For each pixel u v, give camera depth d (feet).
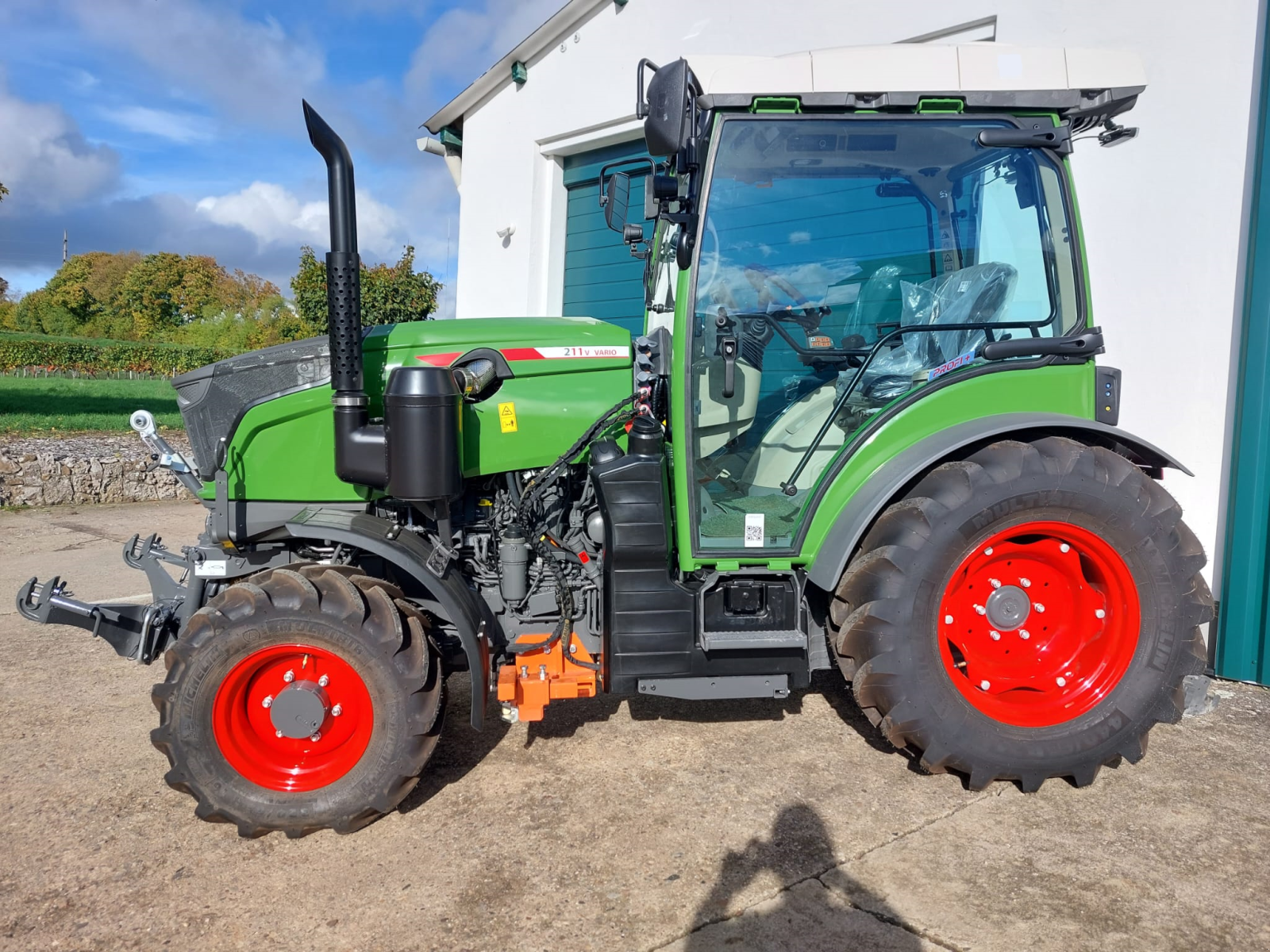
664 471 8.07
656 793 8.43
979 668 8.66
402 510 8.93
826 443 8.89
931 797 8.36
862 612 8.09
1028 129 8.36
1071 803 8.27
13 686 11.44
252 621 7.43
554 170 24.13
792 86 8.00
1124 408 12.52
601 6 21.44
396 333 8.93
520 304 24.86
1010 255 8.91
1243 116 11.26
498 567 9.05
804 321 8.86
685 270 8.16
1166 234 11.98
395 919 6.51
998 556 8.55
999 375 8.60
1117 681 8.43
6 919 6.51
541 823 7.88
